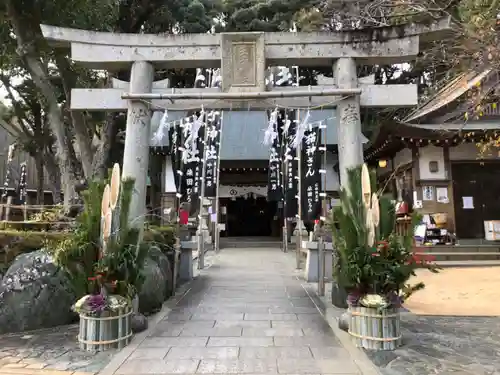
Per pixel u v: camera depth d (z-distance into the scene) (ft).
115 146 40.88
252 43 20.84
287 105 21.43
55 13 29.89
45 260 17.31
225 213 68.64
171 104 21.22
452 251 36.32
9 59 35.17
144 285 18.33
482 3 22.26
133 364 12.59
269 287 25.71
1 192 72.33
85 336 14.02
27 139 52.21
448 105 39.45
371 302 13.92
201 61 21.18
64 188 31.22
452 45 28.91
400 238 14.98
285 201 33.65
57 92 40.24
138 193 19.86
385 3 31.65
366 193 14.92
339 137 20.90
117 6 34.73
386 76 53.78
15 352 13.75
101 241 15.07
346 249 14.83
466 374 11.71
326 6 40.86
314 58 21.13
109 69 21.95
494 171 39.86
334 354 13.43
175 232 27.09
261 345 14.38
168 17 41.88
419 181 39.55
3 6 29.22
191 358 13.08
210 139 40.04
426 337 15.23
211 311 19.42
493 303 20.59
